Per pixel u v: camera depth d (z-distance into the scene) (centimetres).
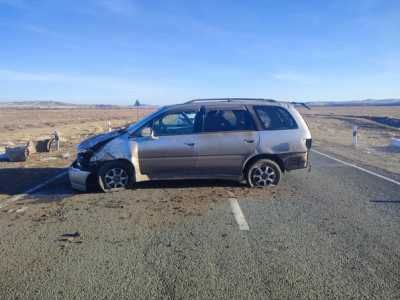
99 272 412
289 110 826
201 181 883
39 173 1038
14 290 377
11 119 5659
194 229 550
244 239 507
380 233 526
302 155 813
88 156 789
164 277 398
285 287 374
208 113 802
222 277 396
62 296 363
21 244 500
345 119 5441
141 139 780
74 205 691
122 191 791
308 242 493
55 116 6938
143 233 536
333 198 726
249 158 801
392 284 379
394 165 1152
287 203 690
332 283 381
